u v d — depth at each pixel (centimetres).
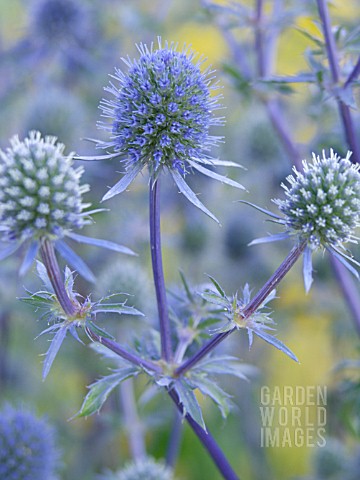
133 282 42
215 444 35
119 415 44
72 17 58
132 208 52
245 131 57
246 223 56
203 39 67
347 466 45
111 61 62
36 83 59
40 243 32
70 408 55
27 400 54
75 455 49
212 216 32
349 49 39
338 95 38
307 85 44
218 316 36
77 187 33
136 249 52
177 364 34
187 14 57
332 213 33
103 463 51
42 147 33
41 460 40
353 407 41
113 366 47
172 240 54
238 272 57
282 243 56
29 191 32
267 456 53
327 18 38
